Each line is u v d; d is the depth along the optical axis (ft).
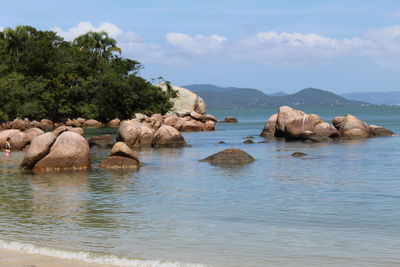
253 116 516.32
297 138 144.46
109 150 114.83
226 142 142.00
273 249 32.45
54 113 295.69
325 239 34.76
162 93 344.90
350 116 150.30
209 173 71.82
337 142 131.23
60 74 298.76
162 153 106.83
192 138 163.84
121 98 319.68
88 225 39.42
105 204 48.49
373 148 111.45
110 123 300.61
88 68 318.65
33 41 303.48
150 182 63.41
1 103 246.47
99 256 31.14
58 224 39.86
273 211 44.45
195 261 30.17
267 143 133.59
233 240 34.68
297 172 72.13
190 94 363.56
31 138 116.06
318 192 54.49
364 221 40.16
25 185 61.41
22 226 39.24
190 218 41.81
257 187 58.54
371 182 61.62
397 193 53.26
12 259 30.73
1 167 80.94
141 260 30.27
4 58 288.71
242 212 44.11
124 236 35.94
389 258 30.35
